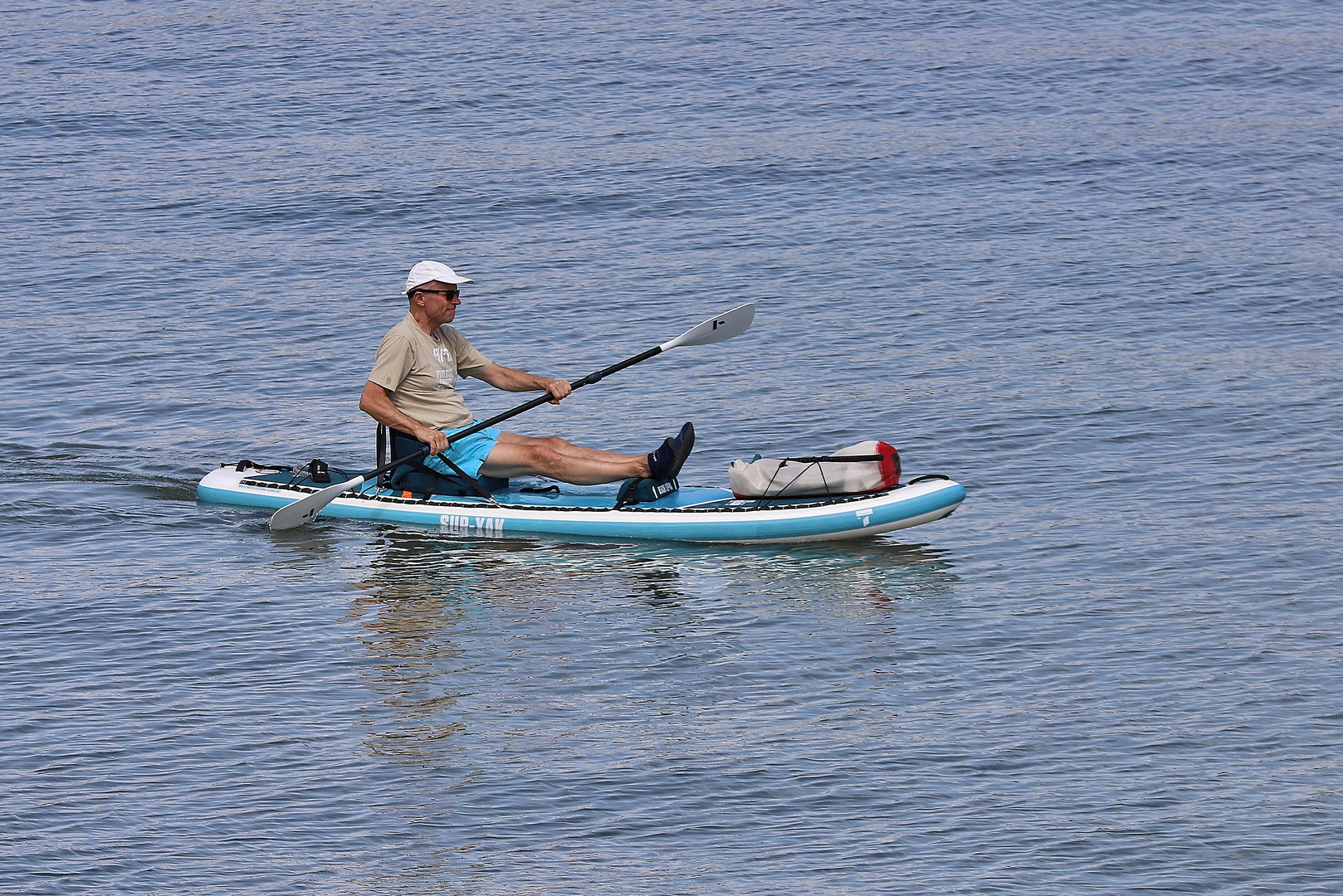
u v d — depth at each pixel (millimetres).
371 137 75062
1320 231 61062
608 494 38250
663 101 80125
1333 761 25188
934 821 23516
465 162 71188
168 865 22406
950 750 25703
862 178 68625
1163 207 64688
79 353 50125
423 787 24578
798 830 23312
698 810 23906
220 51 89812
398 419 37000
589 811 23875
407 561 35062
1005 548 35000
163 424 44469
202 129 76625
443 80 83875
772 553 35406
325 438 43438
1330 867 22234
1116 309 53125
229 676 28672
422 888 21875
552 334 51844
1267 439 41406
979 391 45750
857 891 21734
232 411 45500
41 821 23547
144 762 25344
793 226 62906
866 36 91438
